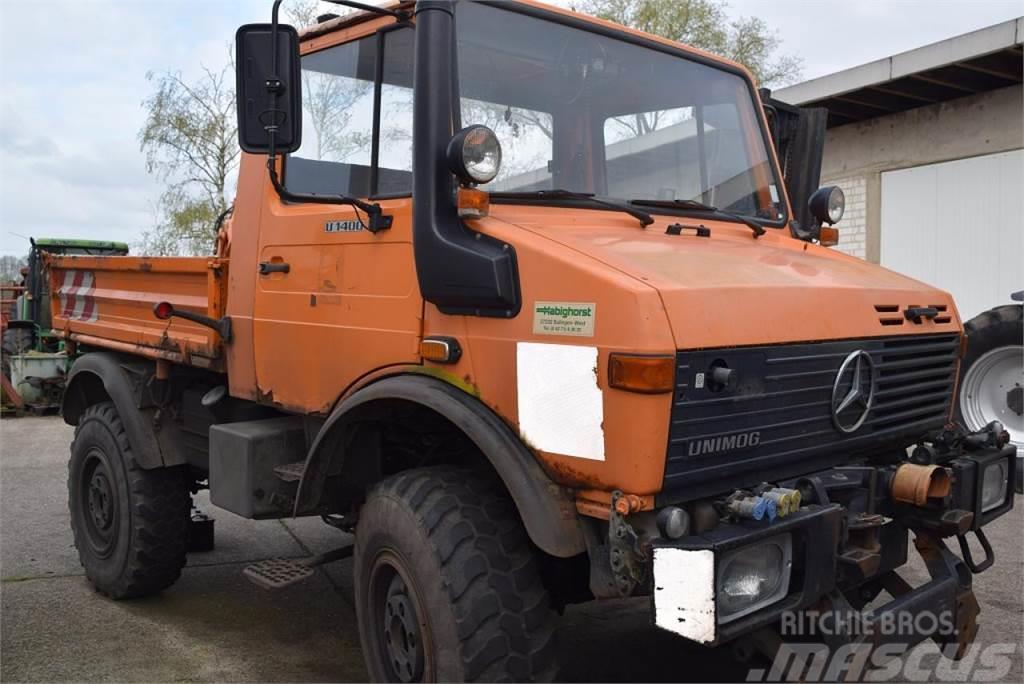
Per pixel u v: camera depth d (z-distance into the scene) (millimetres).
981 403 6910
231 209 4547
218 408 4312
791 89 10086
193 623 4543
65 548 5902
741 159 4094
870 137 10547
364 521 3148
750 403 2668
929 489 3078
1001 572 5008
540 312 2705
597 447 2543
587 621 4457
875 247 10531
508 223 2979
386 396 3059
